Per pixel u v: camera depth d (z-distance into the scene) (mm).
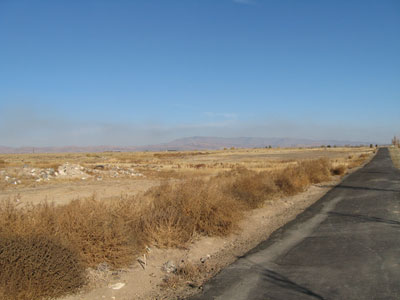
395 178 24453
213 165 47969
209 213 9500
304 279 6016
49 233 5961
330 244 8297
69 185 23953
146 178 29750
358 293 5309
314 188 20594
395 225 10062
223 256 7781
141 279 6410
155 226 8305
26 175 27062
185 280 6352
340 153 98438
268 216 12406
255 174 17750
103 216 7016
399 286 5520
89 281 5965
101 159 84250
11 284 4855
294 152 115500
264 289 5648
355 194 17188
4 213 6055
